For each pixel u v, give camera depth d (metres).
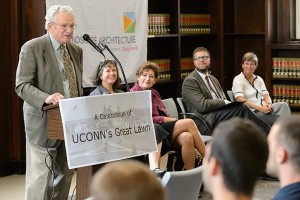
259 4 9.70
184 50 9.52
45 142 4.60
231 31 9.85
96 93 5.32
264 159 1.56
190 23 9.29
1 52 6.84
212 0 9.55
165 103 6.40
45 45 4.61
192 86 6.96
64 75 4.67
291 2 9.44
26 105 4.64
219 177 1.54
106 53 7.36
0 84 6.86
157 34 8.64
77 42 7.03
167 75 8.91
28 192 4.74
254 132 1.57
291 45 9.12
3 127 6.93
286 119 1.95
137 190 1.32
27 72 4.52
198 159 6.08
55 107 4.18
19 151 7.00
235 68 9.86
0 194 6.25
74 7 6.95
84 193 4.36
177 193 3.57
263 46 9.70
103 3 7.30
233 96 7.74
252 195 1.54
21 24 6.89
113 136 4.10
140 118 4.24
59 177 4.84
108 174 1.34
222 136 1.56
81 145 3.96
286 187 1.89
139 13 7.80
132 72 7.74
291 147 1.86
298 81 9.32
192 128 5.84
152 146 4.29
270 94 9.34
